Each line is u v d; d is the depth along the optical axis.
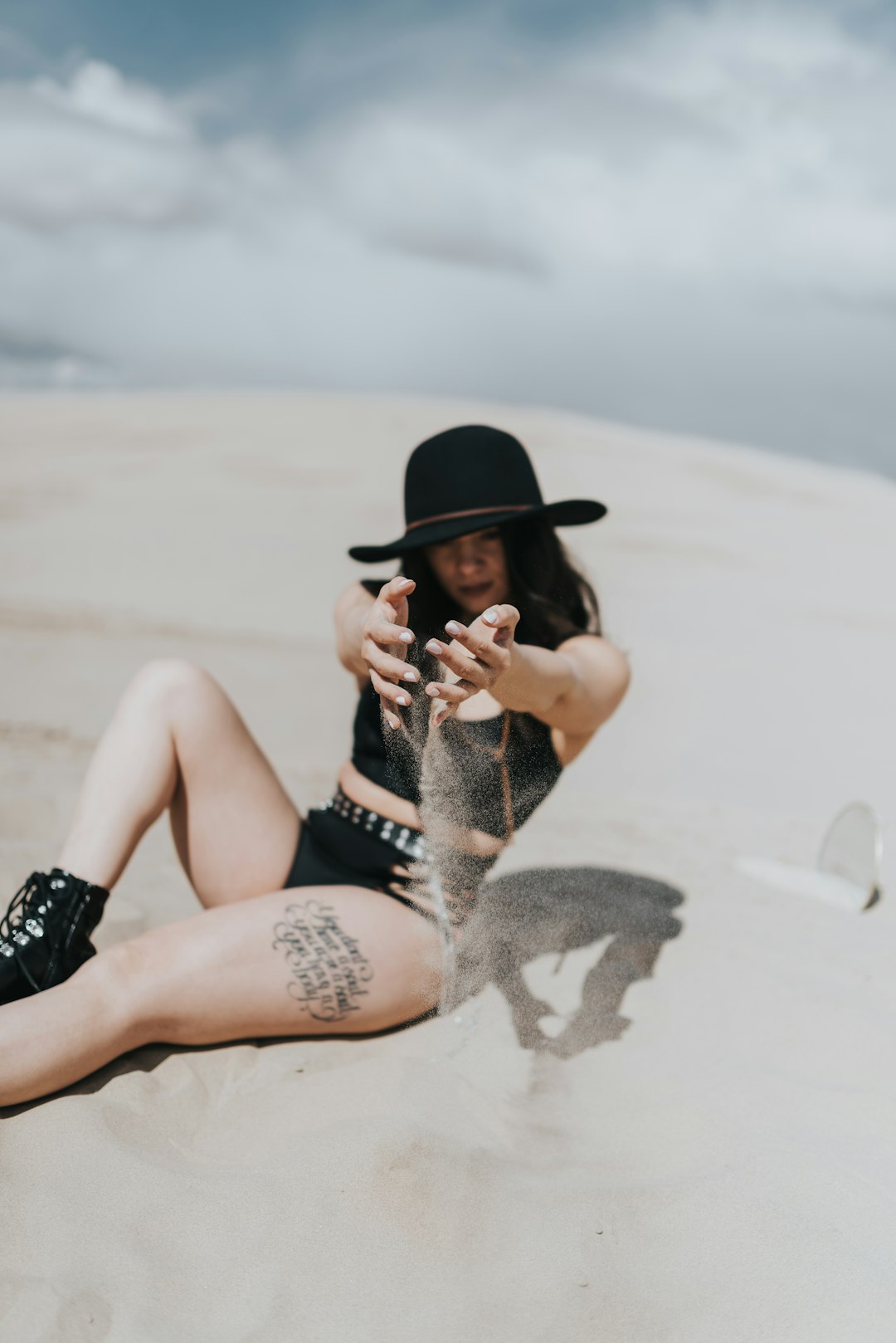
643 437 22.69
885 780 5.46
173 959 2.17
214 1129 2.02
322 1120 2.02
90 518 12.96
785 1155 1.97
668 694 7.14
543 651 2.21
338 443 19.55
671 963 2.88
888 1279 1.66
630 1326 1.56
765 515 16.05
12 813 3.72
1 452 17.48
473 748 2.33
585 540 13.20
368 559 2.61
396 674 1.95
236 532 12.68
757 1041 2.46
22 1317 1.52
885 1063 2.36
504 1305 1.59
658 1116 2.12
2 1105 1.96
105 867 2.27
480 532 2.50
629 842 4.02
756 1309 1.60
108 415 21.77
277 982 2.23
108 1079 2.12
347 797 2.51
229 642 7.74
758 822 4.42
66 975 2.15
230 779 2.47
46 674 6.29
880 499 18.64
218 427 20.62
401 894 2.42
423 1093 2.08
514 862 3.70
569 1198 1.81
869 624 9.79
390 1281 1.63
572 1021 2.53
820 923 3.25
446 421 22.06
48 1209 1.73
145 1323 1.53
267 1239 1.69
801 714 6.82
